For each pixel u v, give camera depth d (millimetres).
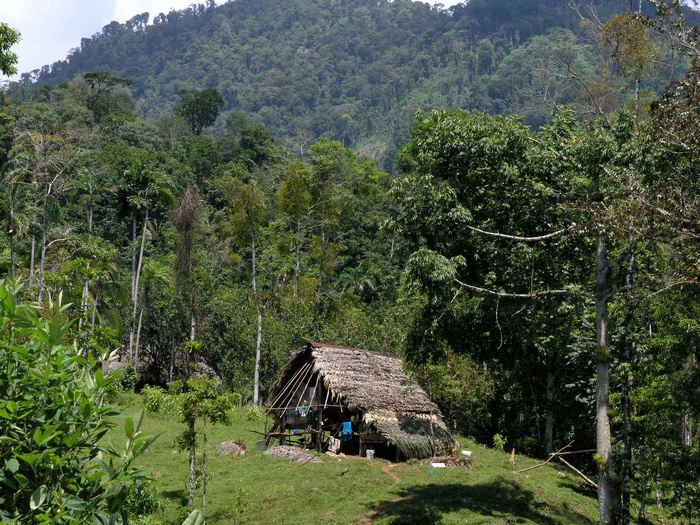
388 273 72688
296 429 35250
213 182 93125
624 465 20734
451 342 24984
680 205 17188
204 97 129000
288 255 59750
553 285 23922
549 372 36688
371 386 33000
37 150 52219
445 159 23344
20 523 5879
